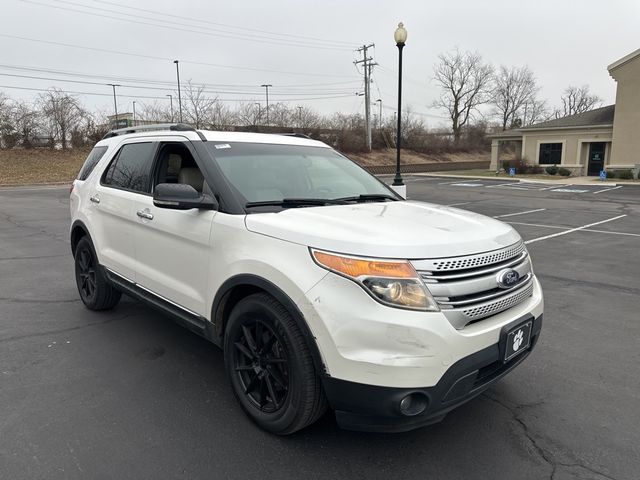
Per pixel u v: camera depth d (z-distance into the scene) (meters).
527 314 2.83
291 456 2.69
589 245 9.57
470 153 63.06
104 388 3.43
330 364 2.44
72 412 3.10
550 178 31.70
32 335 4.39
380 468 2.61
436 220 2.98
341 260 2.44
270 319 2.74
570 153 33.50
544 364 3.97
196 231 3.24
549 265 7.73
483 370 2.64
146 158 4.09
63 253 8.24
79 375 3.62
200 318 3.30
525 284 2.93
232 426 2.97
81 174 5.25
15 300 5.44
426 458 2.70
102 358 3.92
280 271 2.61
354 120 52.06
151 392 3.38
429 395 2.37
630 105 29.69
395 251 2.42
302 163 3.88
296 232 2.67
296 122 47.00
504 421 3.09
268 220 2.87
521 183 29.09
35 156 33.84
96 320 4.80
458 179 33.56
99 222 4.56
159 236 3.64
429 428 3.00
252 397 3.00
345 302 2.39
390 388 2.33
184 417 3.07
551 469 2.62
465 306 2.49
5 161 32.09
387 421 2.43
